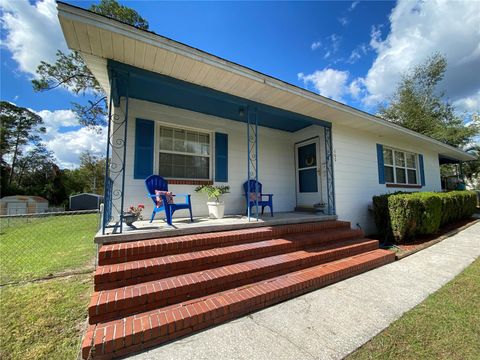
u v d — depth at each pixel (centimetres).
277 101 433
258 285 264
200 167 506
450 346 176
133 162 425
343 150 573
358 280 315
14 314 233
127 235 284
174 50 279
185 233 325
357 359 166
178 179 470
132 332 176
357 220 578
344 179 564
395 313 227
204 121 508
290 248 353
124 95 413
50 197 2566
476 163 1541
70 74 803
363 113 519
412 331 197
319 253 346
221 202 456
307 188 606
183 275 256
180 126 478
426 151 884
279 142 628
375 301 253
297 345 182
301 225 423
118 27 243
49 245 520
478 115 1636
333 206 531
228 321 217
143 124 437
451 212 678
